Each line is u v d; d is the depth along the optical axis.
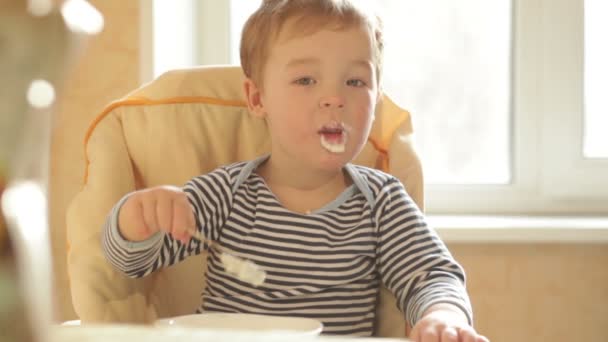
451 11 1.91
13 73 0.25
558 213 1.88
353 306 0.98
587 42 1.88
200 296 1.08
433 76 1.92
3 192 0.25
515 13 1.88
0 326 0.24
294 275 0.97
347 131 0.99
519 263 1.70
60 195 1.65
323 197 1.03
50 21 0.26
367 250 1.00
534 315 1.71
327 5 1.01
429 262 0.98
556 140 1.87
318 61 0.99
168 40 1.68
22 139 0.25
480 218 1.80
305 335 0.43
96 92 1.62
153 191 0.84
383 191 1.03
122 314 0.96
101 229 0.99
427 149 1.93
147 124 1.08
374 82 1.02
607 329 1.71
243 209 1.01
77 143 1.63
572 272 1.71
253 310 0.97
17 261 0.24
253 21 1.07
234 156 1.12
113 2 1.60
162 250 0.94
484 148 1.92
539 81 1.87
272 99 1.02
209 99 1.12
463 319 0.86
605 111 1.88
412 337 0.82
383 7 1.91
